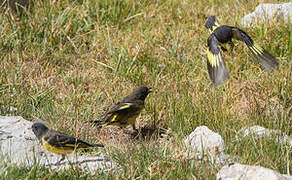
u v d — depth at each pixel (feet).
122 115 38.50
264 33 53.16
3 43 51.47
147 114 42.63
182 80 46.85
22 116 40.88
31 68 48.65
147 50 52.01
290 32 52.70
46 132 31.27
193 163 29.96
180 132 38.65
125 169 30.53
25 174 28.66
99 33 56.49
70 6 60.13
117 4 62.95
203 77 47.93
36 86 43.98
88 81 46.85
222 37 26.68
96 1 62.18
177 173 29.25
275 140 35.27
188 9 65.26
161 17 62.23
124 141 37.88
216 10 65.41
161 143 36.01
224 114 39.65
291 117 39.32
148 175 29.17
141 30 58.13
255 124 39.58
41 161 32.76
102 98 43.78
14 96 42.80
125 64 49.70
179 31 55.98
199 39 56.29
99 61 51.98
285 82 43.55
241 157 32.73
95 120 39.50
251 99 43.01
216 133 36.27
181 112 41.16
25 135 35.96
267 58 27.17
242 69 49.98
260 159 31.81
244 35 27.17
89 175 29.30
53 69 49.49
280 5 58.23
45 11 57.57
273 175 26.96
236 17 59.47
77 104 41.24
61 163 31.86
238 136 35.83
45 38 53.31
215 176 27.71
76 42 55.11
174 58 51.62
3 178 27.45
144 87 40.19
